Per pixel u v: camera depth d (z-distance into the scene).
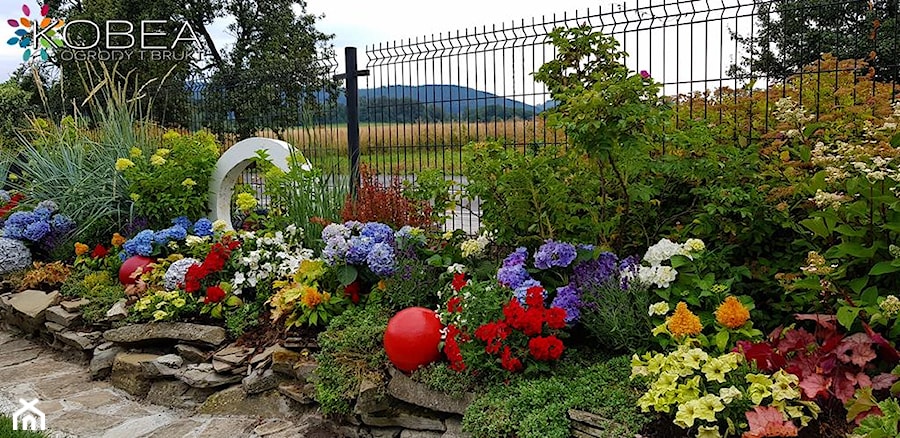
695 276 3.39
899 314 2.66
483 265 4.23
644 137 3.57
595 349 3.55
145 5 20.55
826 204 3.03
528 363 3.28
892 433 2.20
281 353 4.06
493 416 3.00
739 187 3.69
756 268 3.69
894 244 2.96
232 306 4.67
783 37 4.38
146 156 6.91
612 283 3.47
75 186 6.54
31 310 5.49
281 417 3.92
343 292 4.38
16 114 12.88
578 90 3.66
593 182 3.92
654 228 4.18
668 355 2.99
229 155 6.46
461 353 3.31
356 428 3.60
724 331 3.00
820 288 2.97
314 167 5.87
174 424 3.96
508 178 3.84
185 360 4.43
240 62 21.98
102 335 5.02
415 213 4.93
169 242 5.59
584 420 2.84
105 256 6.01
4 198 7.95
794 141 3.68
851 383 2.60
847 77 4.15
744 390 2.67
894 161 2.95
